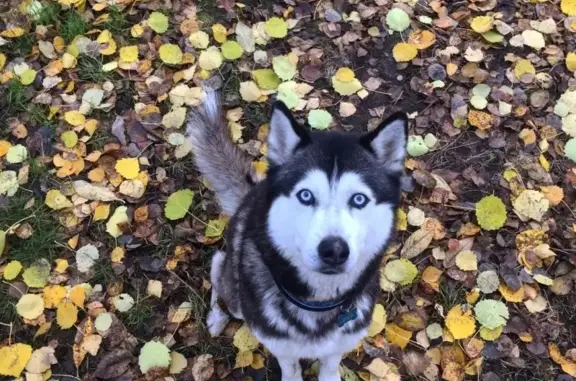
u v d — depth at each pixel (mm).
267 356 1330
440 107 1592
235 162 1339
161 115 1558
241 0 1729
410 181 1485
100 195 1445
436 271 1387
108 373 1290
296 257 1093
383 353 1319
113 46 1618
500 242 1423
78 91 1579
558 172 1515
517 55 1661
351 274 1108
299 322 1144
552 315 1360
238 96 1589
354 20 1706
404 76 1640
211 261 1396
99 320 1326
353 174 1058
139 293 1378
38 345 1318
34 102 1555
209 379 1303
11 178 1456
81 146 1500
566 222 1452
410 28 1697
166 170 1502
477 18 1686
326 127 1541
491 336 1328
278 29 1658
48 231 1421
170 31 1670
